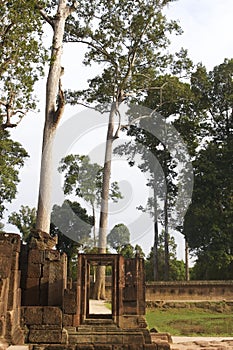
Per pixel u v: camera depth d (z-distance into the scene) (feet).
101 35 106.32
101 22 105.29
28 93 65.36
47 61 64.69
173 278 154.92
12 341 38.09
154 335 50.34
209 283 99.60
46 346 39.22
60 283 50.62
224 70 136.56
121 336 44.06
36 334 42.55
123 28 105.60
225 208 119.75
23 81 63.87
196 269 132.36
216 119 138.72
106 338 43.98
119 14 104.22
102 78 110.93
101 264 55.98
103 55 110.32
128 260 54.54
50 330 42.86
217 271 119.96
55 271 51.11
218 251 112.78
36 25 63.26
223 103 137.08
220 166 124.06
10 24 61.98
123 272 52.75
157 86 115.44
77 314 47.14
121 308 50.01
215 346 45.93
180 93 117.60
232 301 92.68
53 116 73.15
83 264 51.29
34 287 50.75
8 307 39.55
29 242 53.06
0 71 62.54
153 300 96.94
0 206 119.85
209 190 119.96
